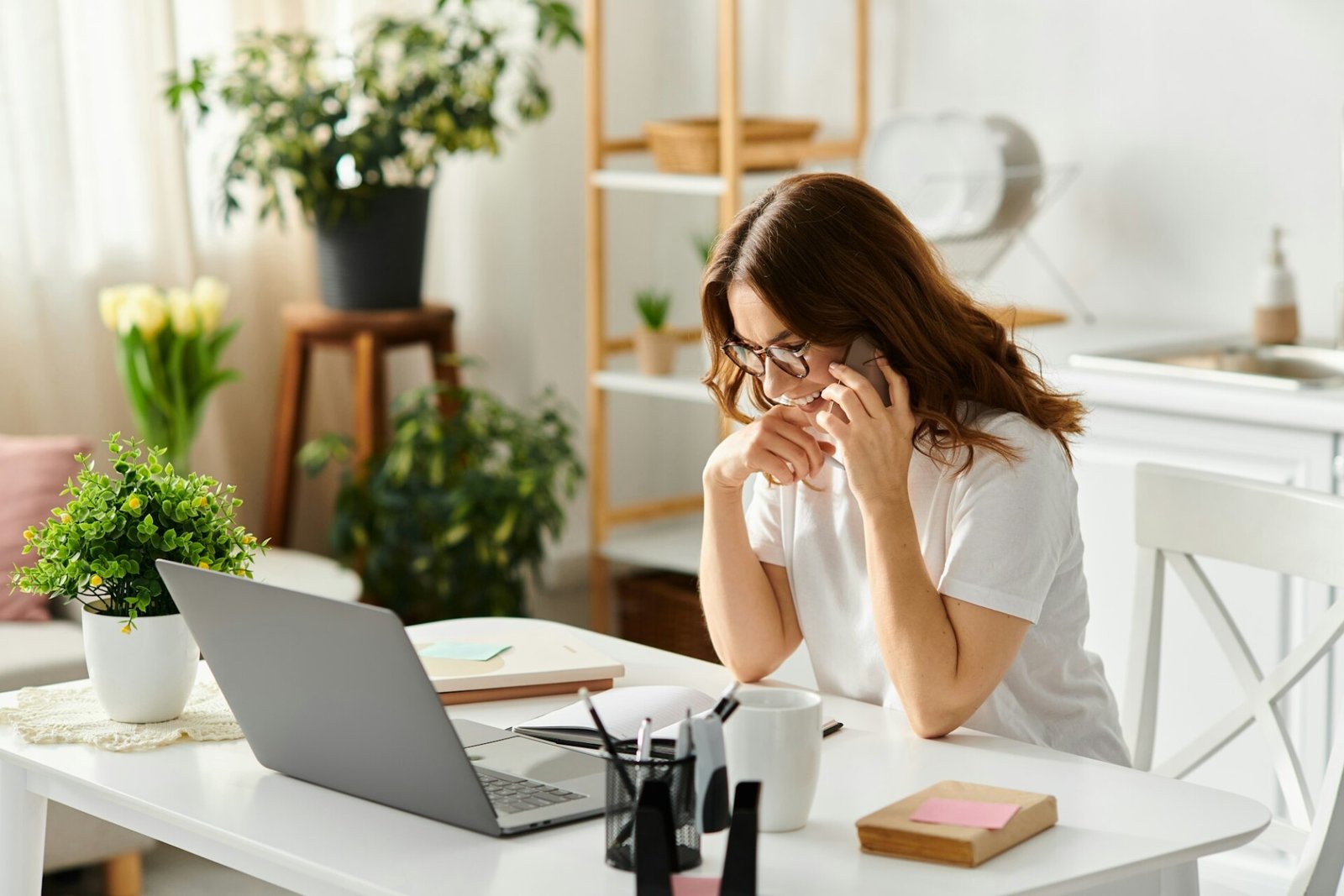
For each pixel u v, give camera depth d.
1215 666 2.83
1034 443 1.71
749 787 1.13
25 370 3.72
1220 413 2.75
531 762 1.50
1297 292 3.28
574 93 4.30
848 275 1.66
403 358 4.58
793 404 1.75
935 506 1.77
